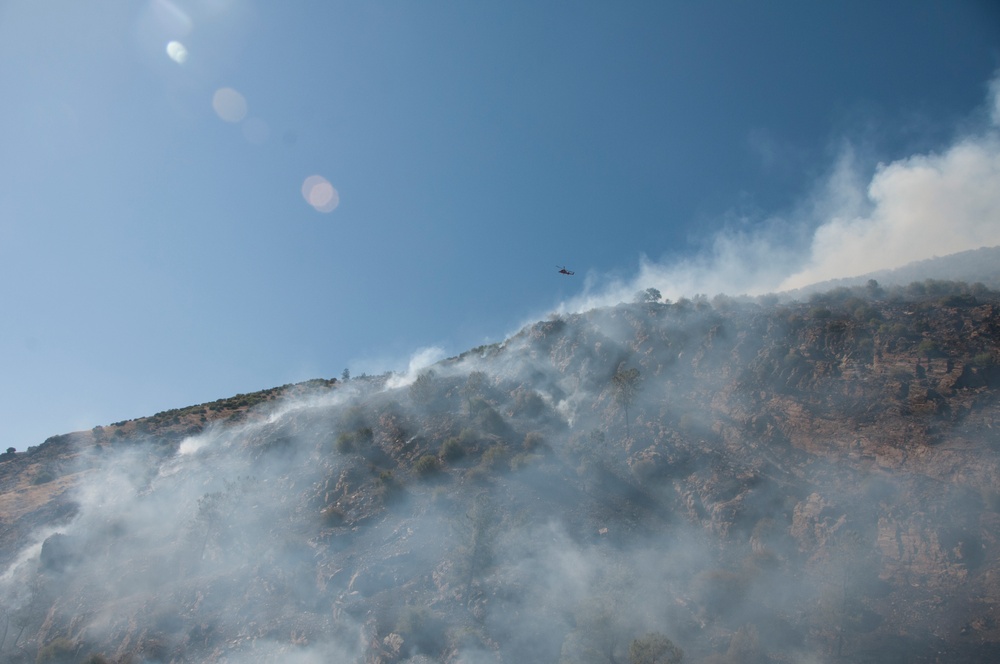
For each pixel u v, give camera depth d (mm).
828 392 62250
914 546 42844
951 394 55562
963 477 45312
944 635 36375
